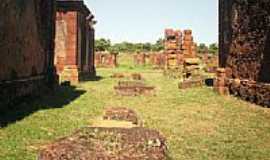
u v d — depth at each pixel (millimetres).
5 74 11969
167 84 25859
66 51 26672
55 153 4828
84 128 5418
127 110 8156
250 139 9375
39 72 16938
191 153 7898
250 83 16125
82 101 15562
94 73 36625
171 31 37719
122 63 74312
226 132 10141
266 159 7605
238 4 17844
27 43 14758
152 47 100688
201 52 71562
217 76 20188
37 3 16391
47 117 11367
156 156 4820
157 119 11781
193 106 14914
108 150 4855
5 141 8227
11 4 12492
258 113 13164
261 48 15102
